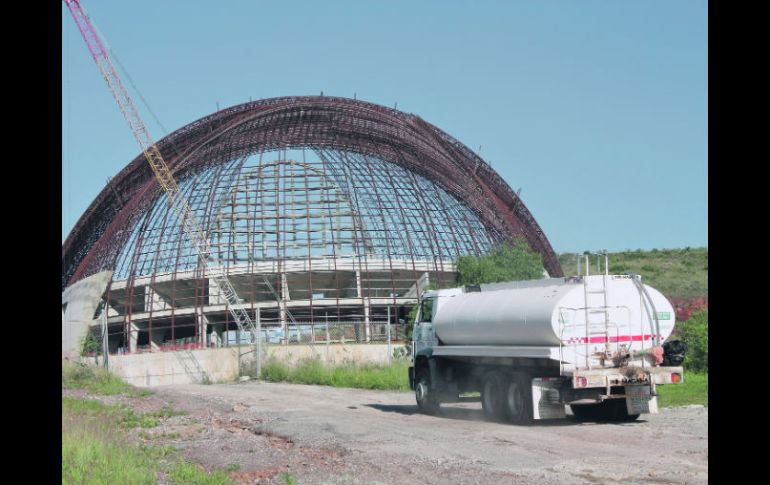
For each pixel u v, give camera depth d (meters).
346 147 83.56
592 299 22.28
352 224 79.19
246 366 65.56
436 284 75.62
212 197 79.31
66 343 70.88
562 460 16.28
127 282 78.31
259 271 77.50
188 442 22.53
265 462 17.92
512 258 67.56
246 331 72.75
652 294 22.77
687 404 26.70
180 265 78.06
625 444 18.39
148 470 16.75
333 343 70.06
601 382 21.81
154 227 80.38
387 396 38.62
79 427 22.41
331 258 78.12
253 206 79.31
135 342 78.56
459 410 29.22
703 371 38.09
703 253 107.56
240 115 80.50
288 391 45.22
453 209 83.62
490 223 81.69
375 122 81.44
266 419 28.02
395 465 16.38
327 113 80.38
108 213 86.44
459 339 25.94
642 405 22.58
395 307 71.12
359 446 19.44
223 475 16.12
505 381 23.75
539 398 22.31
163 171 78.50
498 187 85.44
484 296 25.38
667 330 22.84
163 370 66.50
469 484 14.05
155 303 81.12
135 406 35.28
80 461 16.81
